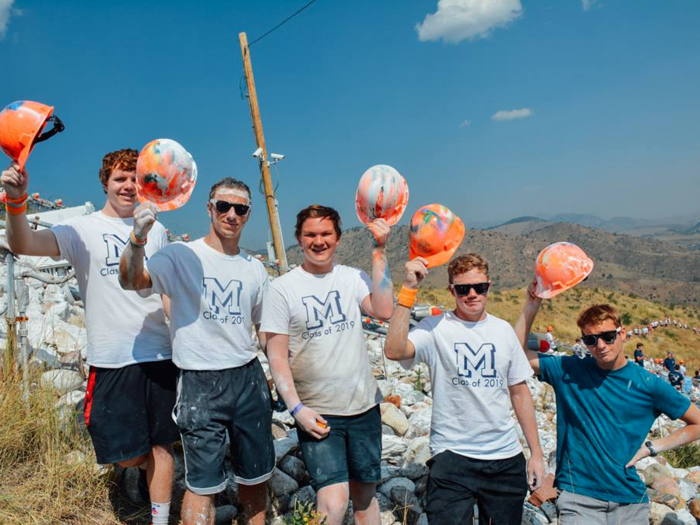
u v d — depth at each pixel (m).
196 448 3.02
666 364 17.83
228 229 3.18
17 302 4.26
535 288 3.65
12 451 3.68
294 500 3.85
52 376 4.44
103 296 3.24
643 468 5.46
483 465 3.24
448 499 3.22
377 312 3.30
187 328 3.12
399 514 4.05
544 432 5.94
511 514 3.29
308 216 3.24
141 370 3.23
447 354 3.33
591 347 3.47
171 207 3.09
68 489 3.55
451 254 3.32
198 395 3.07
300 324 3.23
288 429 4.84
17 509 3.28
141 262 2.93
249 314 3.28
